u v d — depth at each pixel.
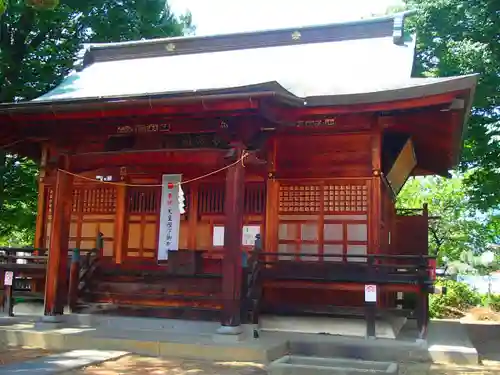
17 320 11.46
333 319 10.82
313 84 12.24
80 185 14.13
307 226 11.92
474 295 25.77
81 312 11.24
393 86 10.70
